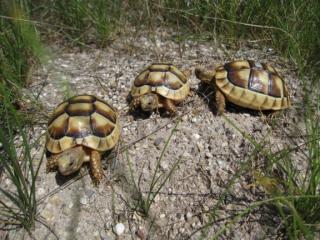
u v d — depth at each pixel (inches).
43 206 6.6
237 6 10.6
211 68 9.0
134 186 6.8
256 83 7.9
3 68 8.6
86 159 7.0
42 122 8.2
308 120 8.2
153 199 6.4
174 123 8.1
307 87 9.1
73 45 11.4
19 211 6.5
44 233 6.3
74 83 9.6
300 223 5.1
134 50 11.0
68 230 6.3
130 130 8.0
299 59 9.5
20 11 9.8
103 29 11.0
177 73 8.3
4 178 7.1
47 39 11.5
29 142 7.7
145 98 7.8
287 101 8.2
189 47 11.0
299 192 6.0
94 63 10.6
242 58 10.3
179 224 6.4
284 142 7.6
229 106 8.5
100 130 6.9
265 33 10.7
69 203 6.7
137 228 6.4
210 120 8.1
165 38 11.5
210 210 6.4
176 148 7.5
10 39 9.4
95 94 9.2
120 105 8.8
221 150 7.4
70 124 6.9
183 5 11.6
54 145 6.8
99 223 6.4
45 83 9.6
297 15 10.1
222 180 6.9
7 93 8.0
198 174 7.0
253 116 8.3
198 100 8.7
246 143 7.4
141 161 7.3
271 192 6.2
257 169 6.9
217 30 11.3
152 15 11.8
